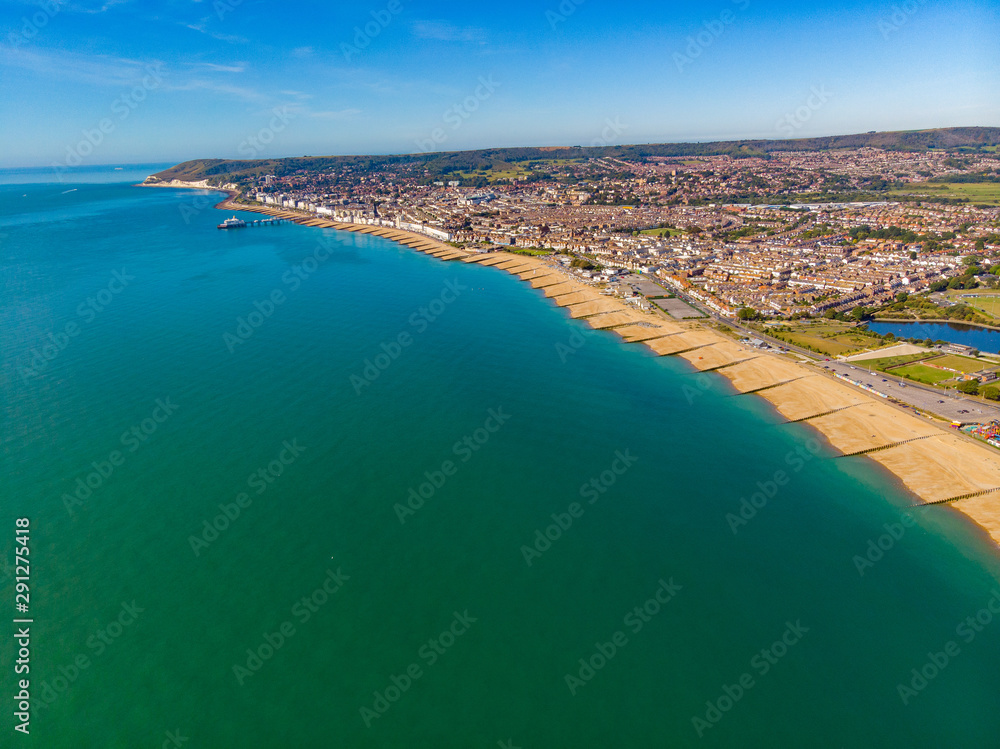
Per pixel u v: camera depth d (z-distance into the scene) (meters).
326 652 85.12
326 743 72.94
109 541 105.38
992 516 115.88
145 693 78.62
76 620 89.12
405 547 106.38
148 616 90.25
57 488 119.56
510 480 127.62
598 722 75.88
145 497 117.56
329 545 106.38
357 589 96.50
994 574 101.94
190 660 83.38
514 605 94.25
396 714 76.75
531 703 78.50
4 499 115.69
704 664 84.12
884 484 128.62
